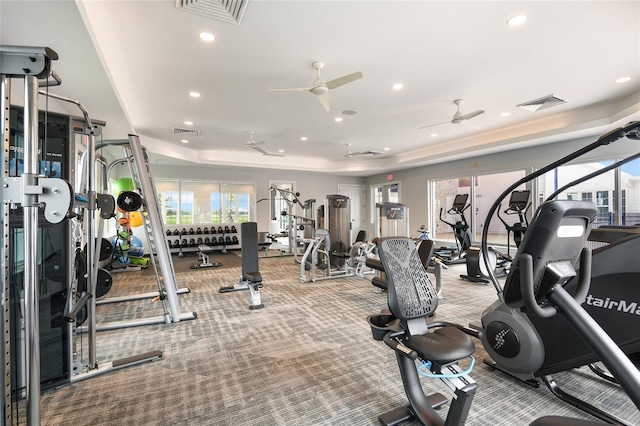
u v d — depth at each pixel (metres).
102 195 2.38
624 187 5.26
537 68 3.50
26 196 1.18
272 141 7.20
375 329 1.68
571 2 2.38
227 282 5.24
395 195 10.36
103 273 2.58
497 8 2.45
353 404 1.92
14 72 1.16
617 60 3.32
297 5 2.39
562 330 1.90
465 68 3.49
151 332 3.06
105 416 1.81
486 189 8.56
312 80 3.77
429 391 2.04
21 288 1.83
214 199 9.51
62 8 2.05
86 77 3.07
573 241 0.96
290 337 2.93
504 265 5.11
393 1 2.36
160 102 4.50
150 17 2.51
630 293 1.71
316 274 5.89
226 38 2.83
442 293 4.46
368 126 5.88
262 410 1.86
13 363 1.79
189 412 1.85
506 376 2.22
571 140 5.65
